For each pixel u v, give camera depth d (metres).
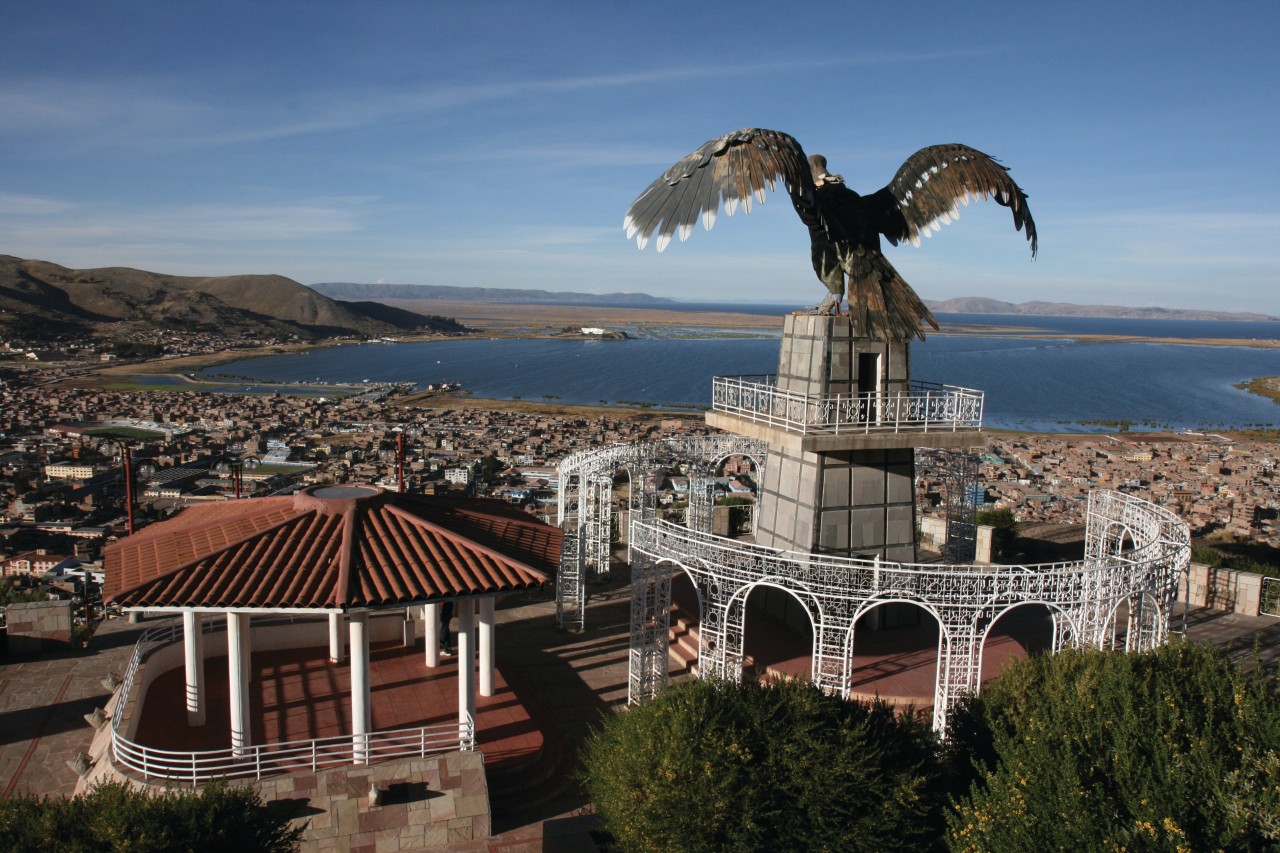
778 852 15.86
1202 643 29.22
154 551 22.17
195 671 22.23
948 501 37.16
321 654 27.86
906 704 24.39
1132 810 13.73
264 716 23.28
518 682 26.86
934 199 26.38
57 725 23.39
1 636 27.88
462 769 19.44
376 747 21.62
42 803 15.33
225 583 19.83
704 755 16.30
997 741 16.92
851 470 28.48
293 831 16.31
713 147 22.42
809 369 28.16
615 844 17.12
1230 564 35.75
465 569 21.48
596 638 32.59
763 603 31.89
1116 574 22.64
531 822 20.42
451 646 28.23
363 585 20.20
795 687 18.80
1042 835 13.72
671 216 22.73
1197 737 15.04
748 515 45.94
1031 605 34.00
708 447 38.16
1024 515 98.44
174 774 19.36
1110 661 18.75
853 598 22.20
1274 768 13.67
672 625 31.38
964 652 22.70
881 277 26.94
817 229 26.91
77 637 30.66
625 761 16.92
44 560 89.81
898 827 16.16
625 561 42.41
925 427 26.73
